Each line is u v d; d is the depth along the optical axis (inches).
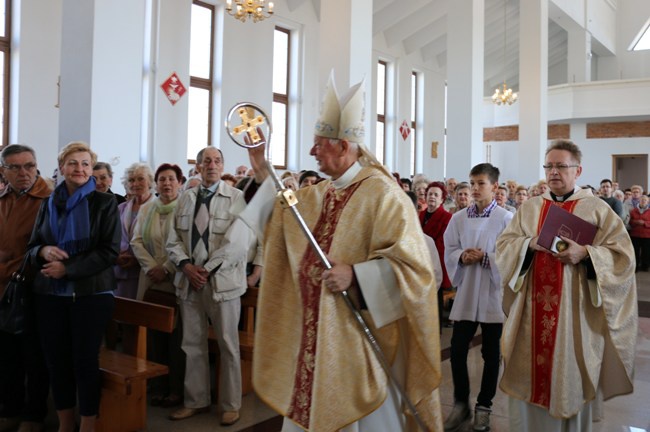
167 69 426.3
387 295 80.9
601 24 807.7
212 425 142.1
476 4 441.1
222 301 142.1
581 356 109.7
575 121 794.8
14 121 352.5
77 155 119.6
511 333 114.8
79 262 116.7
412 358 84.3
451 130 442.9
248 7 387.9
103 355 142.9
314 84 546.0
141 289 170.2
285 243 89.9
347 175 87.4
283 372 87.9
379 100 676.7
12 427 140.1
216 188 151.2
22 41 350.9
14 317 123.2
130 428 135.8
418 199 238.1
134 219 178.1
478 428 140.9
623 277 107.7
